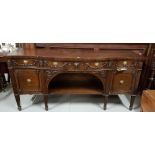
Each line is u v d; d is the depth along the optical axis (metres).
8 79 2.73
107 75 1.85
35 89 1.92
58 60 1.72
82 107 2.17
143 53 2.18
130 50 2.24
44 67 1.76
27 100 2.31
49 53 1.87
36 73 1.81
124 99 2.39
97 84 2.23
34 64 1.75
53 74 1.81
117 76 1.87
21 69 1.78
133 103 2.14
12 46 2.20
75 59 1.71
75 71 1.79
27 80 1.85
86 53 1.94
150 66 2.12
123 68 1.81
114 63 1.78
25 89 1.91
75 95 2.48
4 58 1.76
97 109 2.12
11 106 2.16
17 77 1.83
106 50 2.20
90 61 1.73
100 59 1.73
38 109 2.10
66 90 2.07
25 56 1.71
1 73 2.58
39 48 2.20
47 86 1.89
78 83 2.24
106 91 1.96
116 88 1.95
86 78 2.37
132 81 1.91
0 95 2.46
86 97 2.43
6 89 2.64
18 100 1.99
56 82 2.25
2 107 2.13
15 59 1.72
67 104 2.24
